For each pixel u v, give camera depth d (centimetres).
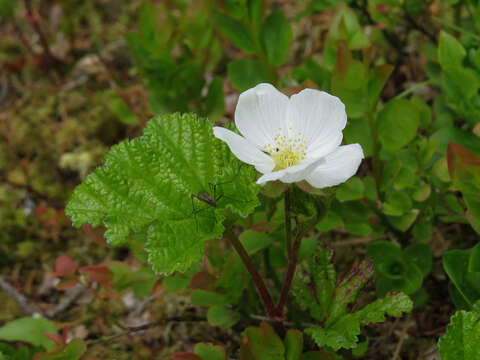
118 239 10
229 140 9
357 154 9
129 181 10
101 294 14
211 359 12
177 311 17
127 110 19
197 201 10
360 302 11
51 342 14
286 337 11
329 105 9
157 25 16
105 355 16
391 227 14
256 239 13
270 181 9
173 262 9
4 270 19
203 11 16
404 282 13
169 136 10
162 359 16
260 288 11
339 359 12
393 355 14
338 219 13
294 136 10
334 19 13
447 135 14
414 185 13
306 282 12
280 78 17
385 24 17
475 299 12
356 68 12
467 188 11
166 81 17
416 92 19
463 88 13
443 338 10
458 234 16
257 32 15
